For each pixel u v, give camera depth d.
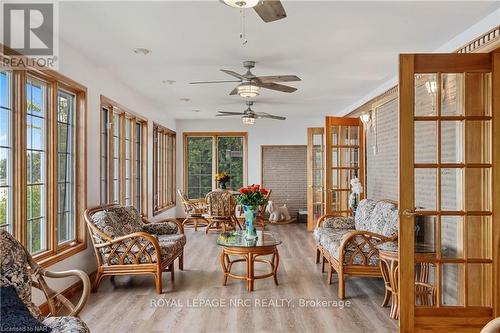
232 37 3.55
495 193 2.82
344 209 6.15
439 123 2.88
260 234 4.81
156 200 7.88
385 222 4.22
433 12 2.98
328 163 5.89
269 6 2.20
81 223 4.21
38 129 3.56
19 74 3.12
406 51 3.97
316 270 4.94
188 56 4.16
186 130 9.61
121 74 5.00
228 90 6.02
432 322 2.88
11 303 2.06
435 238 2.93
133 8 2.89
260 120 9.60
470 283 2.87
